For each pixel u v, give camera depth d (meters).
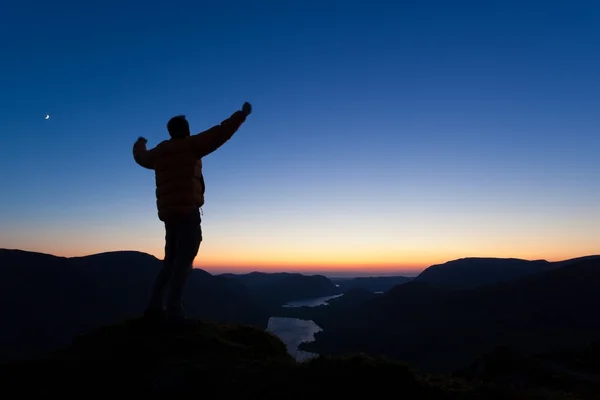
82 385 6.11
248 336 8.38
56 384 6.09
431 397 6.07
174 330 7.71
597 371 11.77
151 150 8.03
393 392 5.95
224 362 6.68
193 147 7.55
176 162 7.54
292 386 5.92
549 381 10.33
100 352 6.94
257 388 5.91
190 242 7.73
